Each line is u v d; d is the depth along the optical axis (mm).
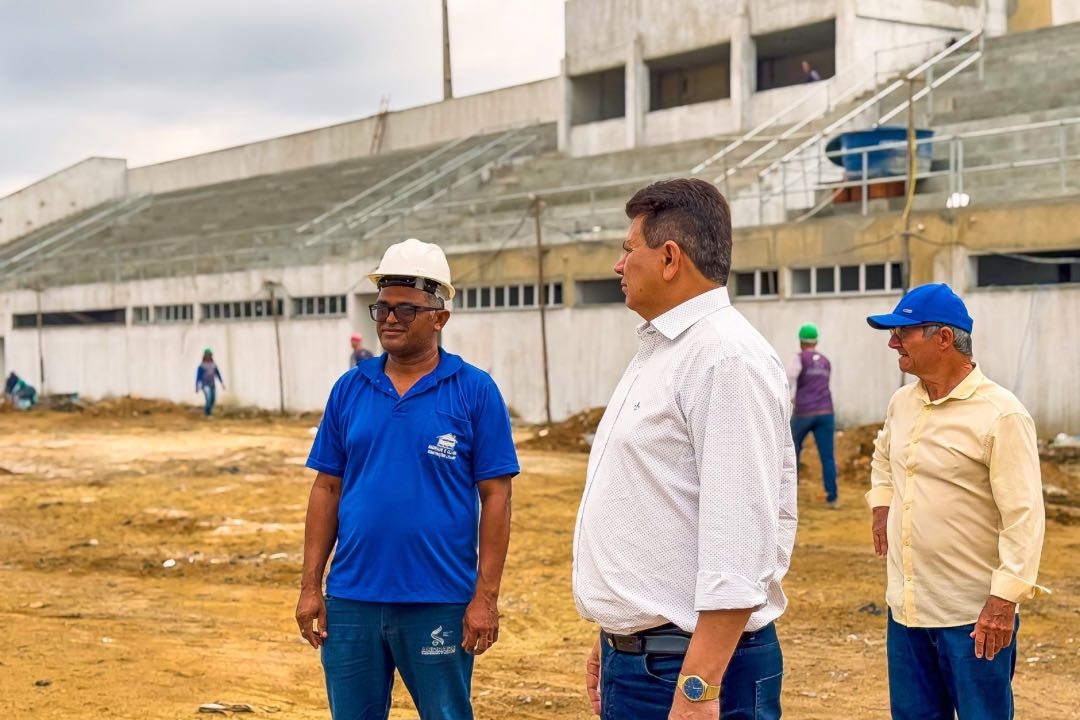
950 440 4484
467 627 4508
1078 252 18797
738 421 3199
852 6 29156
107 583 10898
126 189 57844
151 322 37969
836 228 20453
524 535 12867
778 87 34719
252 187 49094
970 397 4496
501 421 4590
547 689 7305
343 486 4605
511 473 4594
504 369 26812
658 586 3324
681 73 36531
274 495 16250
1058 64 25656
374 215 34188
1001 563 4352
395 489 4441
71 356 41250
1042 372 17875
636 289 3432
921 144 21266
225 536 13172
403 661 4504
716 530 3172
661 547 3322
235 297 34562
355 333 30766
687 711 3178
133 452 22531
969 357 4566
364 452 4516
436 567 4453
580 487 16734
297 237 37750
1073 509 13852
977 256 18969
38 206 54906
